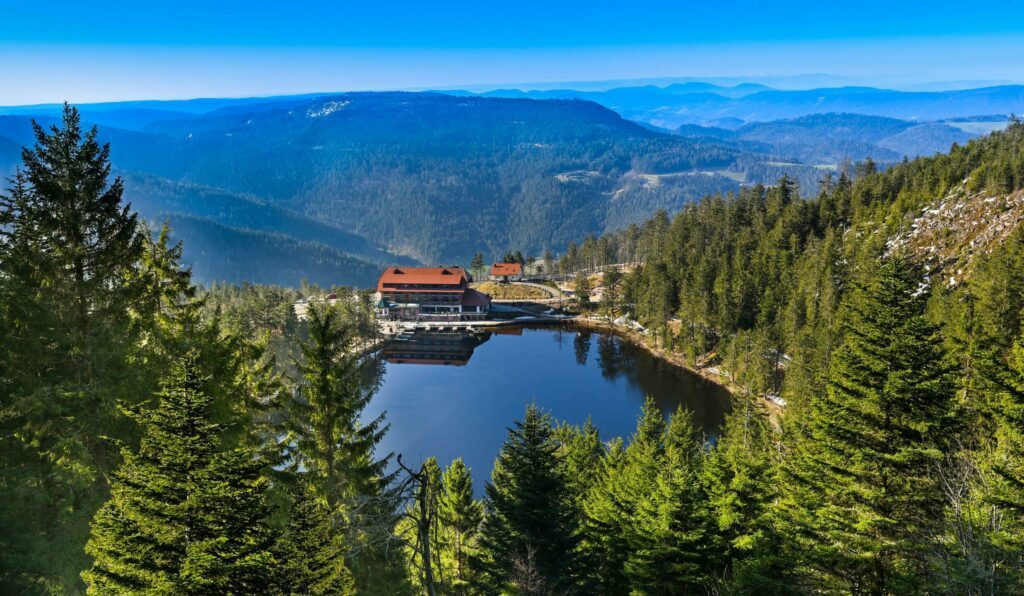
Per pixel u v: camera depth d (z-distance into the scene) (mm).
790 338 104375
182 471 15516
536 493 33562
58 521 18609
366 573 24750
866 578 26734
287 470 25562
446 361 137125
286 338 107812
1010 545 18656
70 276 24391
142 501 15289
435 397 109188
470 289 194625
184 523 15477
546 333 165750
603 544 38031
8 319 21266
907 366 25547
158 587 14297
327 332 27609
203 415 16125
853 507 26500
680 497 33062
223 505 15523
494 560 34094
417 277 189250
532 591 28141
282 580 16906
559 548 32844
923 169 150500
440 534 39906
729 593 29141
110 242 25109
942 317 73812
